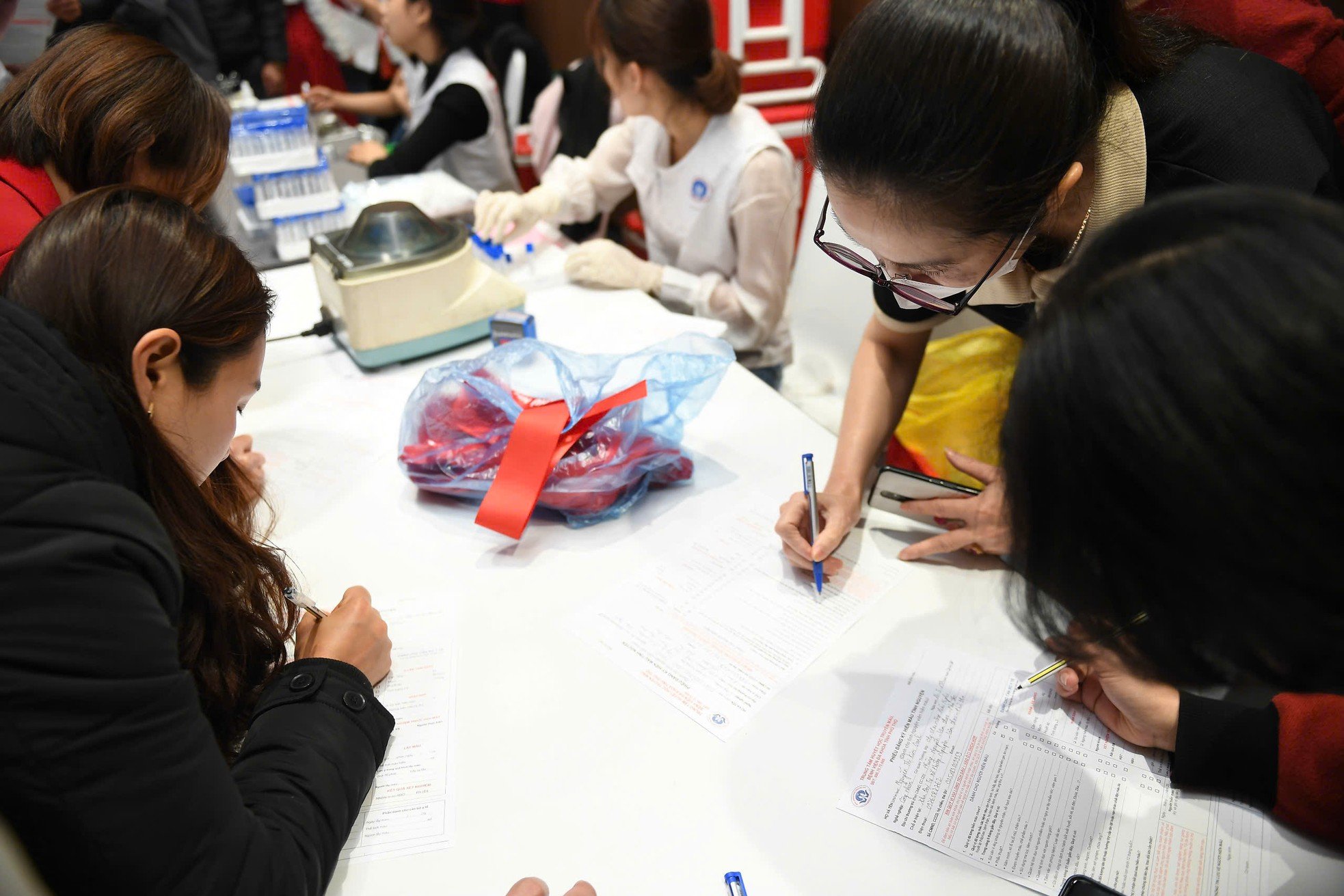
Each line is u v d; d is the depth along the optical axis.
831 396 1.86
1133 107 0.82
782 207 1.73
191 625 0.79
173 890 0.60
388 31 2.61
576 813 0.80
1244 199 0.47
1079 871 0.75
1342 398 0.41
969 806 0.80
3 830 0.54
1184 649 0.50
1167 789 0.81
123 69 1.05
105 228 0.66
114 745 0.57
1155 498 0.45
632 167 1.92
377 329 1.46
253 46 3.34
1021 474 0.51
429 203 2.03
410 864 0.77
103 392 0.63
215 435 0.77
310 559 1.11
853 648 0.97
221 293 0.71
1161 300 0.45
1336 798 0.74
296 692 0.82
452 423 1.20
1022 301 0.99
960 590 1.05
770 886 0.74
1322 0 1.36
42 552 0.54
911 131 0.70
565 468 1.13
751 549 1.11
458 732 0.88
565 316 1.66
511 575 1.08
